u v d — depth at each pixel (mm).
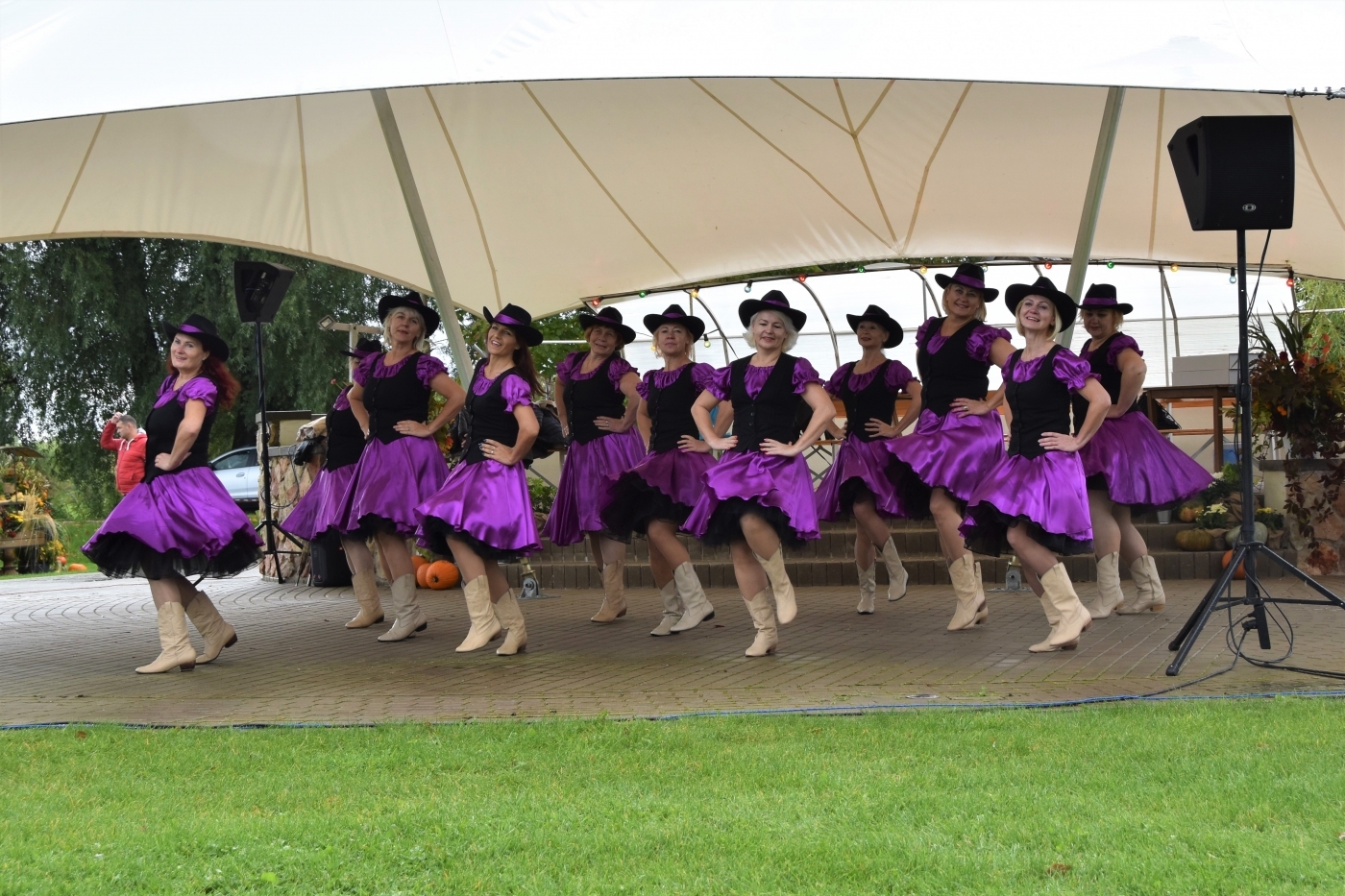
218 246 22391
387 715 4887
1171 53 4977
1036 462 5973
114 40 5398
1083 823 3109
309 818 3287
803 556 10641
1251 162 5609
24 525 15898
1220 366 10609
